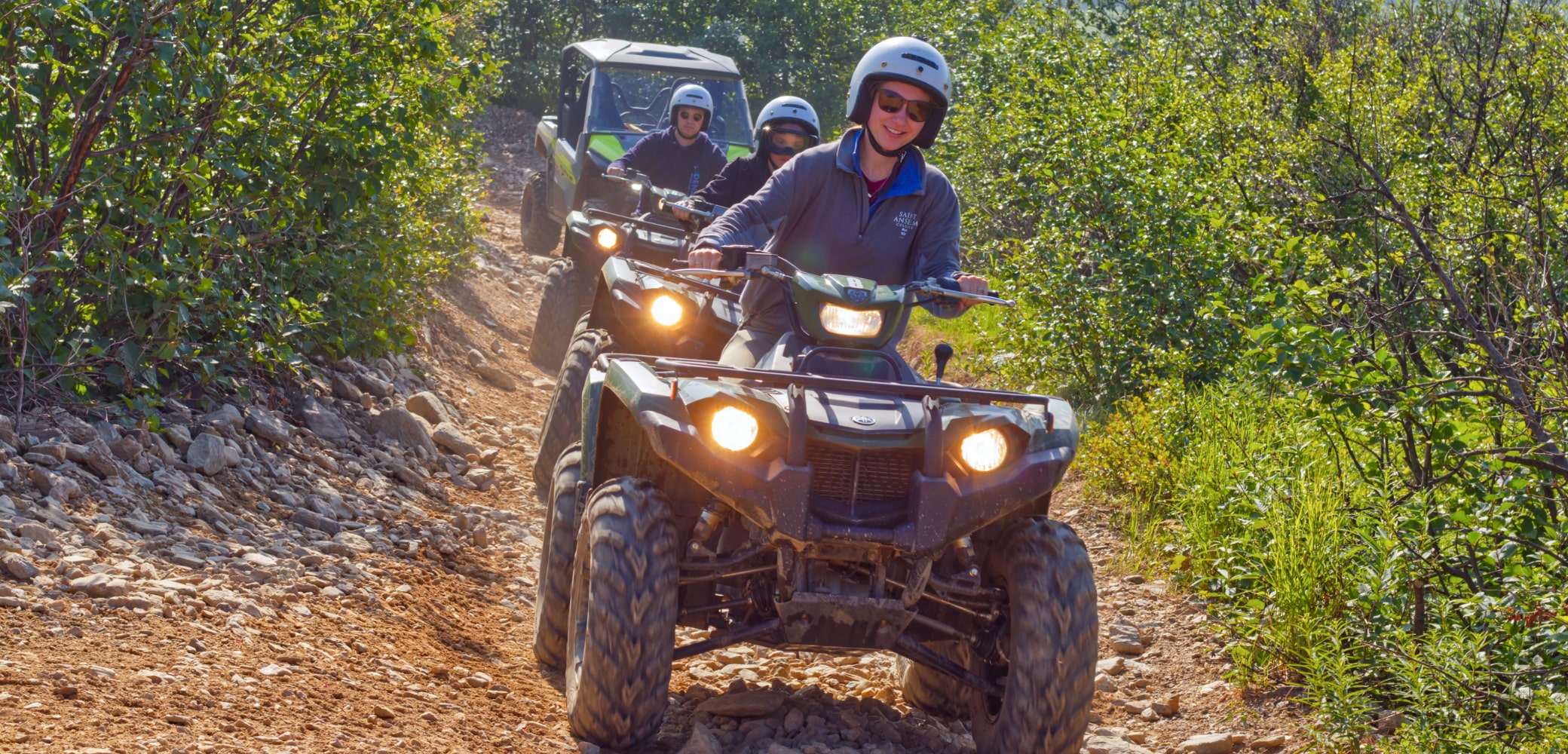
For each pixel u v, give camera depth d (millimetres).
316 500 5344
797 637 3557
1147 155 8625
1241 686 4605
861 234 4230
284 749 3004
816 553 3439
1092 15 14406
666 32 23734
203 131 5578
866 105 4102
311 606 4168
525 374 9453
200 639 3602
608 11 23969
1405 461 5410
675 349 5883
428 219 10125
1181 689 4699
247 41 5773
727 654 4676
